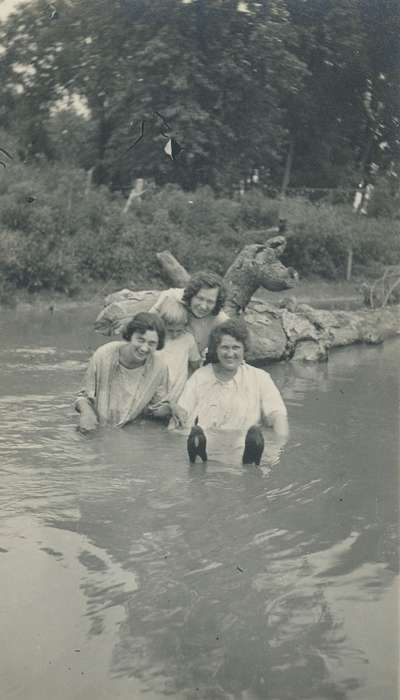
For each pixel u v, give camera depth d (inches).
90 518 134.3
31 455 181.3
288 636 93.7
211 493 150.9
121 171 810.2
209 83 700.7
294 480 161.2
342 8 607.8
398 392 281.3
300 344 369.7
